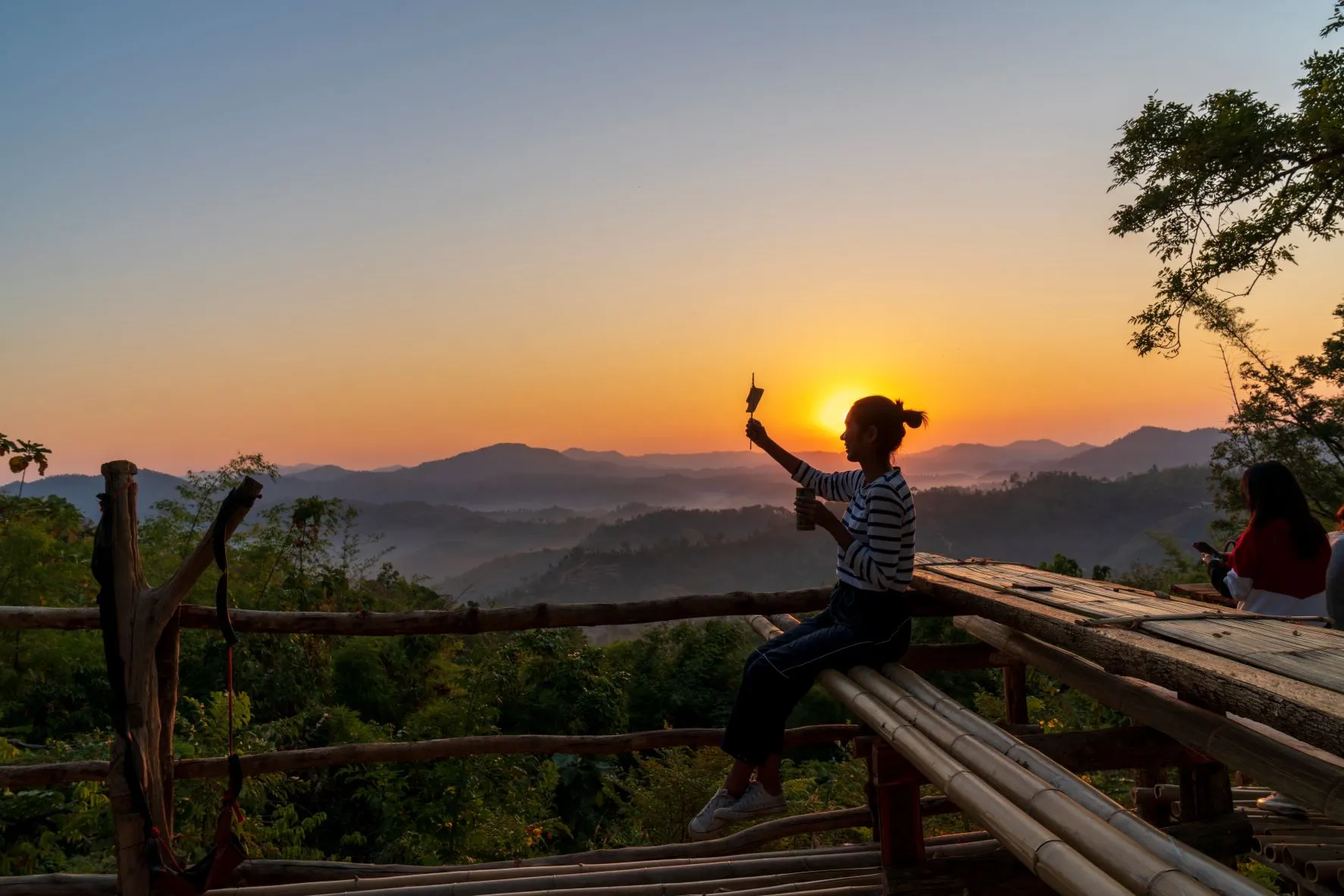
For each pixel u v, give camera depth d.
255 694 8.84
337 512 10.98
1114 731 3.15
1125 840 1.73
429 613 3.51
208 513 10.27
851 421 3.01
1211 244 12.48
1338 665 1.78
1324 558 3.75
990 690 17.11
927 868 2.79
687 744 3.88
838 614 3.04
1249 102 11.51
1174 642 2.12
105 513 2.88
